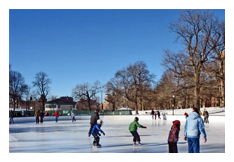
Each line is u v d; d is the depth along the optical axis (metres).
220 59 47.88
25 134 19.88
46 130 23.91
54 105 77.25
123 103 81.94
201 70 48.41
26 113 48.91
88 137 17.48
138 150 11.85
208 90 54.81
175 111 62.31
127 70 68.69
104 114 64.81
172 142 9.55
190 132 8.99
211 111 51.81
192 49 49.91
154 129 24.66
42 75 77.12
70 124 34.47
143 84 68.69
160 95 63.41
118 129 25.66
